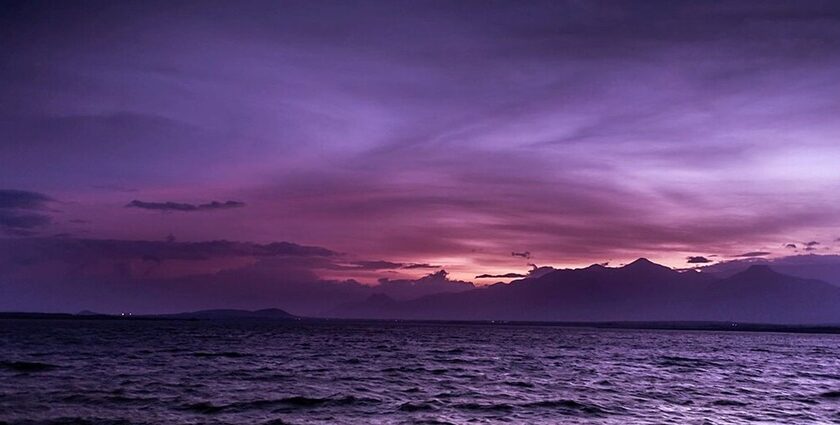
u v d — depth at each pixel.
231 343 108.06
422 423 33.47
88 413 34.44
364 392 44.44
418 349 102.12
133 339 115.44
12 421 32.06
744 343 172.62
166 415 34.41
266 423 32.81
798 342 195.38
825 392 49.94
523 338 174.12
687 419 35.91
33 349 81.75
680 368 72.19
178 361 66.75
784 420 36.22
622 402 41.88
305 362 69.69
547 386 50.22
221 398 40.22
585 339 175.75
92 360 65.56
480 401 41.09
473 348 110.12
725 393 47.91
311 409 37.03
